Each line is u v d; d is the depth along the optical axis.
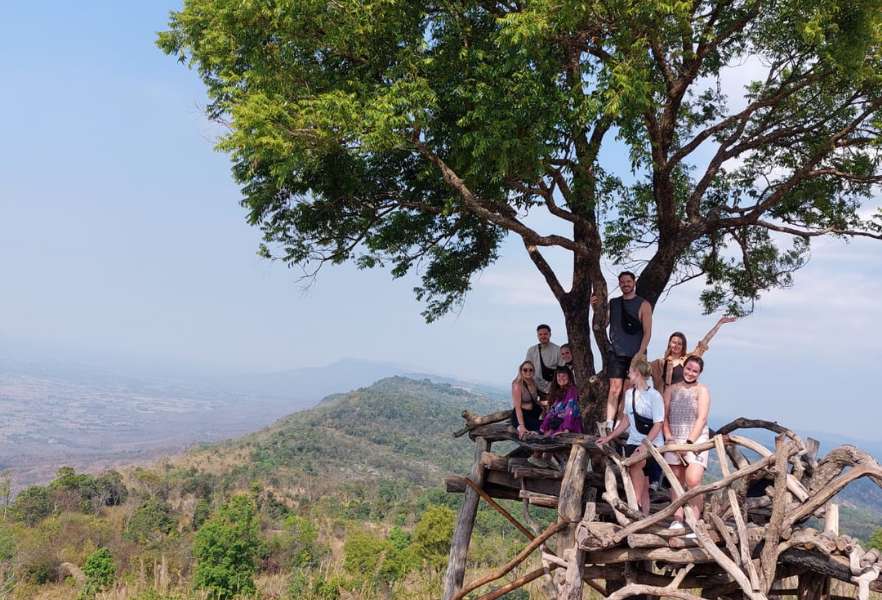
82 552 75.62
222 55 9.87
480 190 10.99
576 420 8.86
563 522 8.18
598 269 11.23
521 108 9.33
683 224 12.18
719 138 13.22
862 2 9.48
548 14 9.05
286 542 73.62
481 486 10.21
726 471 6.58
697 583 7.27
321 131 9.37
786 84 11.60
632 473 7.72
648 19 9.34
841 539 5.89
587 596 13.02
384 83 10.09
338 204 12.59
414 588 18.95
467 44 10.10
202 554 50.62
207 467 190.75
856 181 12.58
